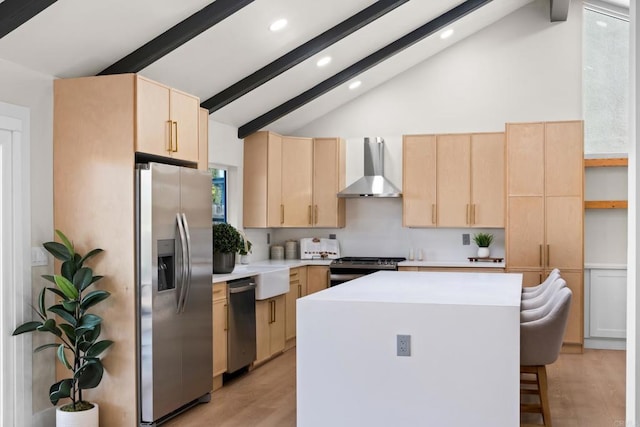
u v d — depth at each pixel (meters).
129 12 4.32
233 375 6.19
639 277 3.65
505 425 3.57
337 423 3.80
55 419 4.57
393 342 3.72
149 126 4.62
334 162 8.02
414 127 8.14
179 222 4.80
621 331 7.47
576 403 5.23
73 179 4.57
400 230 8.20
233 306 5.83
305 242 8.31
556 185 7.29
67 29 4.19
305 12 5.39
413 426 3.69
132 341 4.50
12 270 4.24
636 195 3.66
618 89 7.70
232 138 7.32
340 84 7.22
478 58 7.98
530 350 4.17
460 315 3.63
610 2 7.63
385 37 6.68
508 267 7.38
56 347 4.59
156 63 5.13
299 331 3.86
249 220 7.62
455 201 7.68
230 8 4.68
